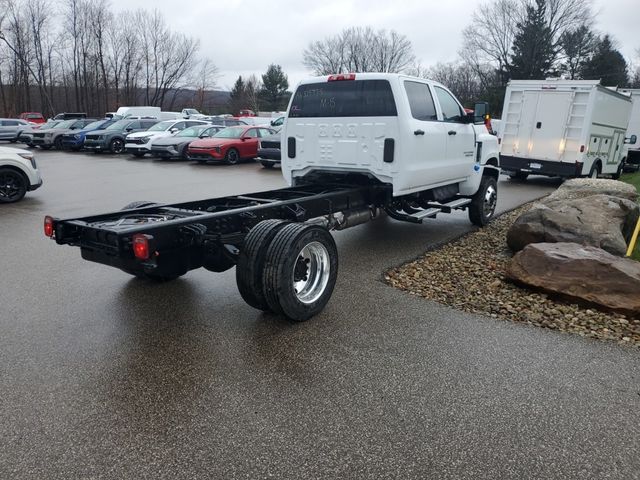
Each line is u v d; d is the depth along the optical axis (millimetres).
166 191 12086
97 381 3416
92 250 4004
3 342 3992
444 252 6926
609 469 2615
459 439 2840
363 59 72938
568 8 58969
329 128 6598
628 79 65938
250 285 4156
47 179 14125
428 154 6609
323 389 3342
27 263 6137
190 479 2518
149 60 64875
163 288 5305
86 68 60562
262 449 2740
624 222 6957
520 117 14320
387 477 2541
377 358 3785
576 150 13602
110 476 2529
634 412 3133
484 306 4902
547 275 5184
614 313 4746
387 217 9328
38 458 2650
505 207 10805
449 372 3592
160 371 3557
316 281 4582
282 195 6383
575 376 3570
